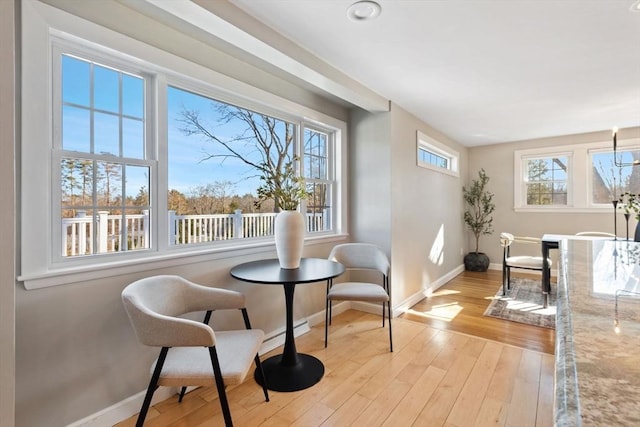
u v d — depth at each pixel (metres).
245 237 2.52
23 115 1.35
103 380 1.61
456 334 2.74
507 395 1.87
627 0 1.63
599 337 0.54
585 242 2.05
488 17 1.78
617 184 4.34
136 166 1.83
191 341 1.27
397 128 3.34
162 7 1.53
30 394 1.39
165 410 1.75
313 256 3.02
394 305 3.23
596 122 3.93
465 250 5.48
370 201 3.36
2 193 0.92
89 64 1.65
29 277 1.36
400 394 1.89
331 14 1.76
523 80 2.66
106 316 1.62
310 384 1.98
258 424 1.64
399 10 1.72
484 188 5.37
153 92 1.88
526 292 3.96
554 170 4.84
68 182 1.57
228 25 1.67
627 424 0.31
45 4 1.41
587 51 2.17
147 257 1.81
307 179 3.15
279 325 2.62
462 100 3.16
